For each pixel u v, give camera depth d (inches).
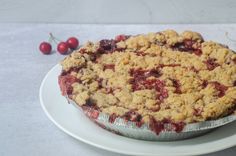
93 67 26.9
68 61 26.8
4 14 39.6
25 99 28.5
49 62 33.2
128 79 25.5
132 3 39.1
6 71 32.0
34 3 39.2
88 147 24.1
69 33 37.9
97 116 22.5
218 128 23.6
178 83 25.1
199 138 22.8
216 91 24.1
